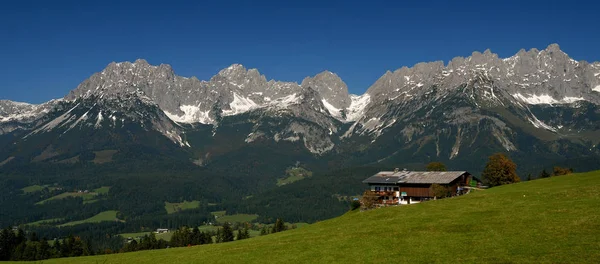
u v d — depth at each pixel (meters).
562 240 53.53
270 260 62.38
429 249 57.31
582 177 100.69
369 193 135.75
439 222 69.75
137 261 75.75
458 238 60.19
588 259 47.22
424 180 144.25
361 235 69.19
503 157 150.62
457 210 77.38
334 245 65.56
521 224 62.03
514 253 51.75
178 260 70.94
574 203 68.44
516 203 75.06
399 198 146.62
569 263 46.94
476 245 56.28
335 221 93.88
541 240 54.66
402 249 58.84
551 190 81.31
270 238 84.31
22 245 165.00
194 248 85.38
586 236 53.66
